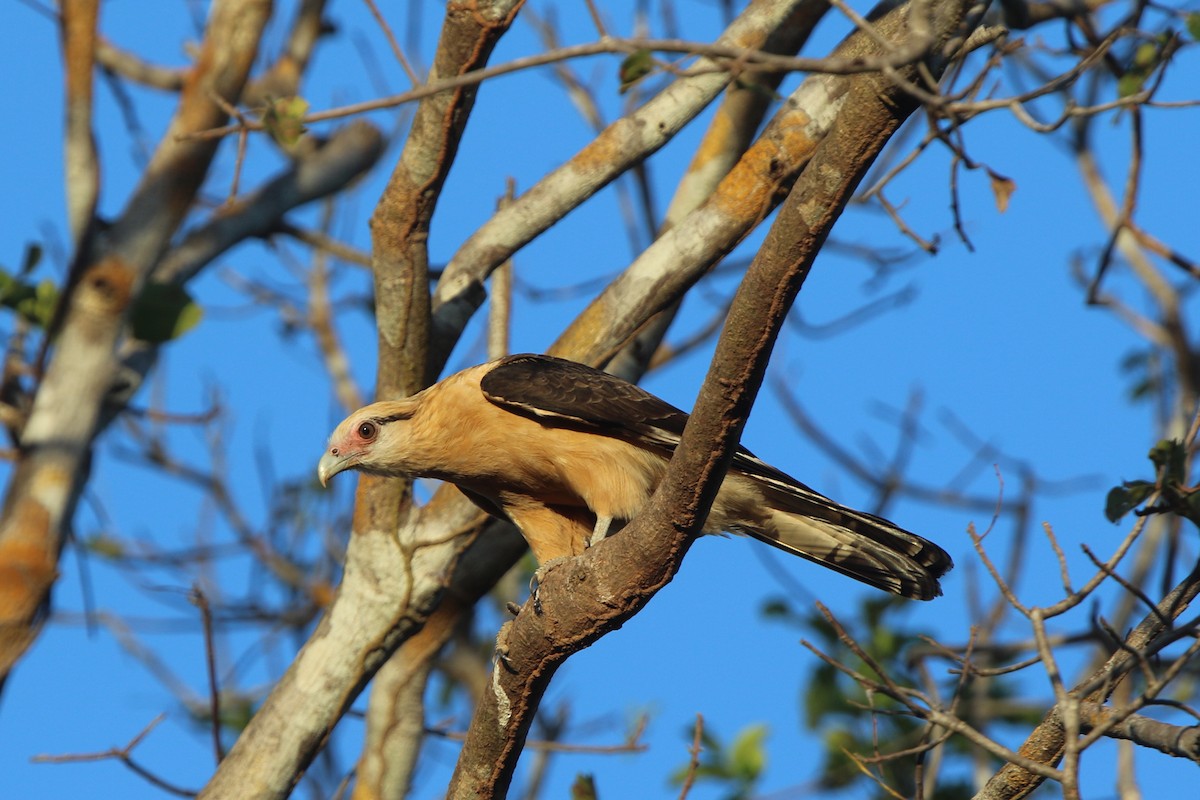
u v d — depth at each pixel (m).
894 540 10.77
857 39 11.73
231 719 14.63
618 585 8.27
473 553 12.58
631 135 12.40
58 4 11.38
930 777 12.15
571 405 10.52
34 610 10.99
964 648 12.36
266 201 14.42
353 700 11.84
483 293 12.52
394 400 11.55
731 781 13.20
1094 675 8.91
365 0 10.26
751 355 7.45
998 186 8.55
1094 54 9.28
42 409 11.42
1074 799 6.63
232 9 12.18
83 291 11.55
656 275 12.36
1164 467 7.48
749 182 12.20
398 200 11.03
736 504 10.89
